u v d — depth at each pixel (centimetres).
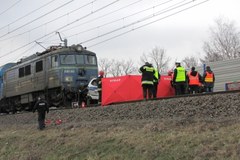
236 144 1085
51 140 1753
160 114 1692
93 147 1480
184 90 2130
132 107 1867
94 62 2895
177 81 2116
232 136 1148
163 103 1753
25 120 2544
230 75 2792
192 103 1645
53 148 1642
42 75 2959
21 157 1680
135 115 1788
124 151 1339
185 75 2127
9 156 1778
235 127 1225
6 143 1972
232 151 1062
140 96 2156
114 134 1524
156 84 2083
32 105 3209
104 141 1488
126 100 2131
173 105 1702
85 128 1767
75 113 2178
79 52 2841
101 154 1390
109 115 1922
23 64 3253
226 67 2823
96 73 2884
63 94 2747
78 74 2800
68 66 2783
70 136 1719
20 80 3297
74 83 2777
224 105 1529
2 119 2839
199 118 1458
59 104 2788
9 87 3509
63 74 2761
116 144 1419
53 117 2281
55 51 2842
